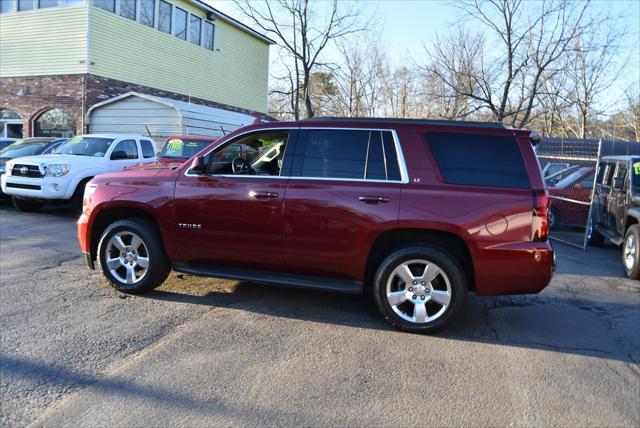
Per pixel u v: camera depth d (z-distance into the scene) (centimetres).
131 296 534
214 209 496
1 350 390
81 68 1734
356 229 456
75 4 1727
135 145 1168
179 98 2147
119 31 1839
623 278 712
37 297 520
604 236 883
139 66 1934
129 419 302
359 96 2441
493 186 441
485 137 455
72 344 405
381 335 451
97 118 1764
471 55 2145
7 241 798
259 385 349
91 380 348
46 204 1192
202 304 517
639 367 403
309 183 471
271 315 493
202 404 321
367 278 485
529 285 436
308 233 470
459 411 325
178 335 433
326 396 338
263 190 482
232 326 459
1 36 1858
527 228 431
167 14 2059
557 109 2147
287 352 406
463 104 2244
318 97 2341
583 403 341
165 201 512
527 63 1917
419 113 2583
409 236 460
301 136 491
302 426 302
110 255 541
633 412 331
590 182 1116
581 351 432
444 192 442
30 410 308
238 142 511
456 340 446
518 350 429
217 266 515
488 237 434
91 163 1049
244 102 2612
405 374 375
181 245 511
